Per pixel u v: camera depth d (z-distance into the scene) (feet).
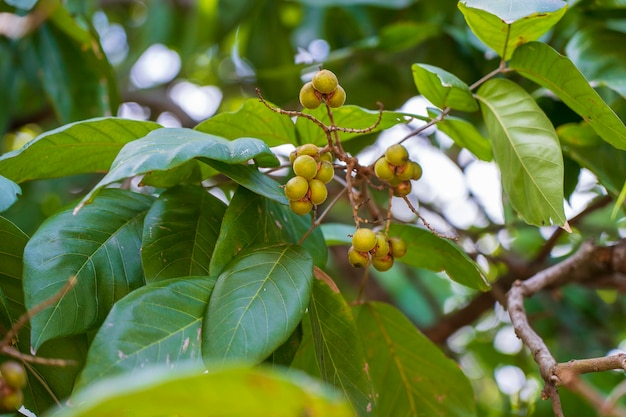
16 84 5.51
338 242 4.52
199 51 7.20
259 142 3.88
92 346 3.56
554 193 4.05
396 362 4.36
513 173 4.14
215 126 4.17
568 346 5.97
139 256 3.96
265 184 3.92
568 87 4.15
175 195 4.03
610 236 5.61
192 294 3.72
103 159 4.13
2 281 3.89
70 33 5.41
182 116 7.39
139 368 3.56
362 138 5.36
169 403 3.14
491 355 6.52
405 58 5.64
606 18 4.77
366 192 4.27
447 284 7.42
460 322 5.53
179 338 3.64
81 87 5.42
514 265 5.34
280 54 6.58
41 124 6.89
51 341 3.89
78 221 3.95
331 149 3.94
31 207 6.01
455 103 4.27
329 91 3.87
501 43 4.20
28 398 3.91
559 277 4.50
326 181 3.89
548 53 4.12
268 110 4.15
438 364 4.34
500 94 4.22
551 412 5.53
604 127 4.15
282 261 3.80
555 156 4.07
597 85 4.46
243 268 3.76
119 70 7.73
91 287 3.84
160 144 3.74
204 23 6.63
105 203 4.03
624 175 4.56
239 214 3.92
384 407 4.35
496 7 4.01
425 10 5.98
